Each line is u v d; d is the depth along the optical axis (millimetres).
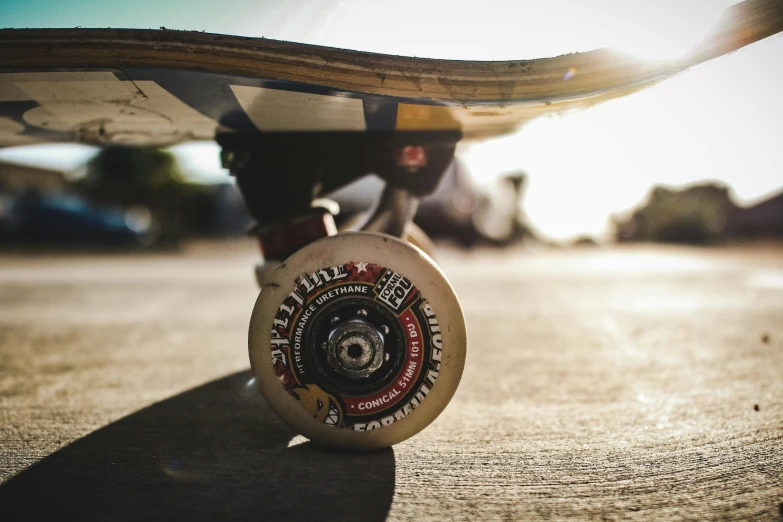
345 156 231
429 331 186
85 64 186
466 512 166
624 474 182
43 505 168
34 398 238
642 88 211
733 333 341
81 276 751
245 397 240
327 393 187
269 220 230
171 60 186
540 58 195
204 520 163
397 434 189
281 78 190
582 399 237
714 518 163
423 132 229
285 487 176
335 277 187
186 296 556
